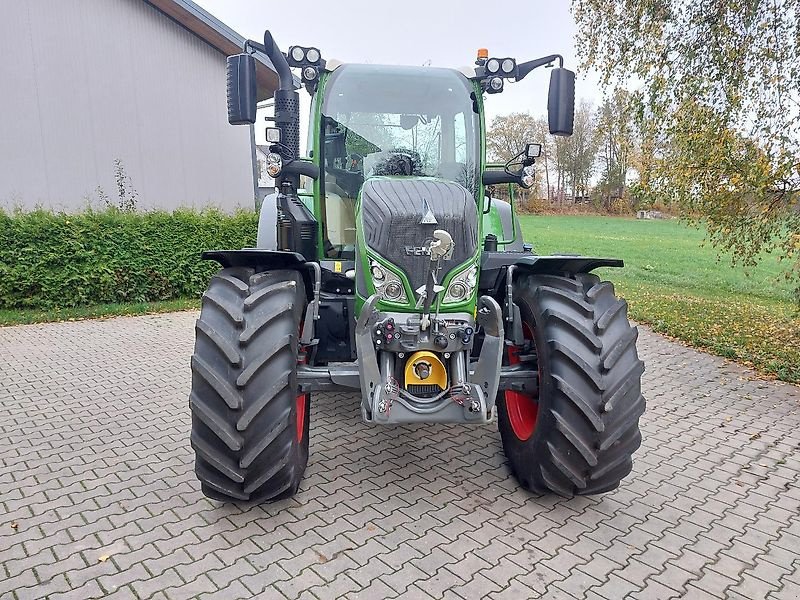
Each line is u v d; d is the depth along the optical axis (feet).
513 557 9.68
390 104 13.67
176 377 19.27
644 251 67.51
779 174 20.93
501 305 12.64
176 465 12.89
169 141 37.91
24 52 31.96
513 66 13.20
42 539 10.00
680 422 16.12
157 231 31.24
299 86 15.14
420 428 15.21
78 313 28.58
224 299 10.37
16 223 27.94
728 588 9.07
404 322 10.60
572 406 10.39
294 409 10.19
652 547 10.11
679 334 26.30
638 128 26.32
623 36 25.86
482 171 13.66
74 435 14.49
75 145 34.04
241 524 10.52
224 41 38.70
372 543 9.99
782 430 15.60
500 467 13.03
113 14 34.81
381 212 10.77
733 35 22.88
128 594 8.63
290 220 14.03
